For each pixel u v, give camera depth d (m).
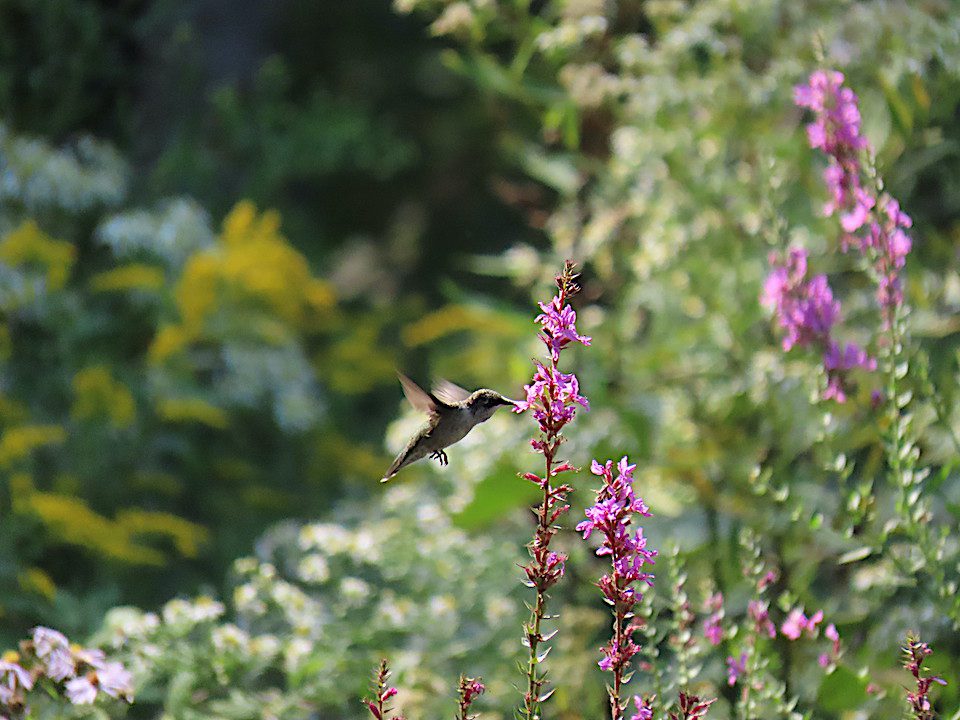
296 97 26.39
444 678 8.35
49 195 13.96
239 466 14.09
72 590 11.43
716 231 10.23
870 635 7.40
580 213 11.62
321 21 26.45
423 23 27.05
